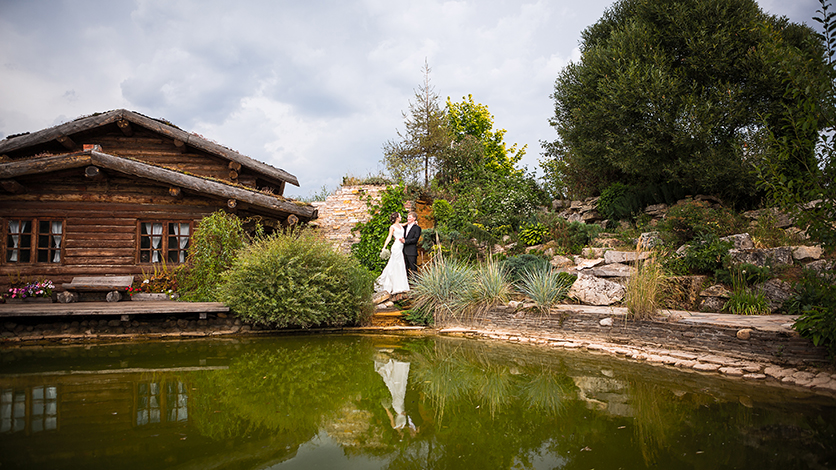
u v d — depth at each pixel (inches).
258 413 146.1
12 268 348.5
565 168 569.9
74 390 167.5
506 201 509.7
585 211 528.1
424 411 149.5
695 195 414.6
